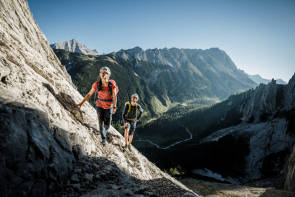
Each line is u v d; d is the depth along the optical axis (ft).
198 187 38.70
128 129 22.33
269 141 305.32
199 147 420.77
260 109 461.37
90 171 12.19
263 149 304.71
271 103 447.42
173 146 534.78
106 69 14.94
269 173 265.54
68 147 12.00
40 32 61.00
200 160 353.72
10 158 6.98
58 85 19.03
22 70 13.05
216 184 40.34
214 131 548.31
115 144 21.26
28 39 40.04
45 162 8.63
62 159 10.25
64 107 17.26
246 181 273.75
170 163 367.66
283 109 405.80
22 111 8.82
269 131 319.68
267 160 283.79
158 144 581.94
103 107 15.88
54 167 9.02
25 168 7.43
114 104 16.34
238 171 297.94
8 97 9.32
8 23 24.62
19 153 7.46
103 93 15.57
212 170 317.01
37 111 10.44
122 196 9.44
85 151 14.19
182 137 619.26
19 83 11.76
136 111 22.21
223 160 331.77
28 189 7.18
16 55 14.25
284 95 436.35
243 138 371.76
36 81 14.12
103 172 12.95
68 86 21.65
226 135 431.84
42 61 19.81
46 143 9.42
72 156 11.96
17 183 6.84
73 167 11.37
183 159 376.27
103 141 17.08
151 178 22.25
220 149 370.32
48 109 13.48
